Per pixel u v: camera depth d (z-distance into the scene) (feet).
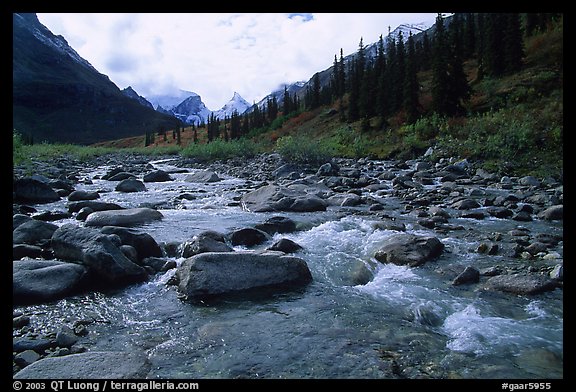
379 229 29.94
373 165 79.15
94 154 145.69
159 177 64.95
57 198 42.39
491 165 63.57
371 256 24.22
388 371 12.28
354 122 173.37
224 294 18.08
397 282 20.17
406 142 96.27
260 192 41.81
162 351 13.56
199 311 16.80
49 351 13.42
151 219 32.17
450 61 113.50
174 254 24.25
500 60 133.69
